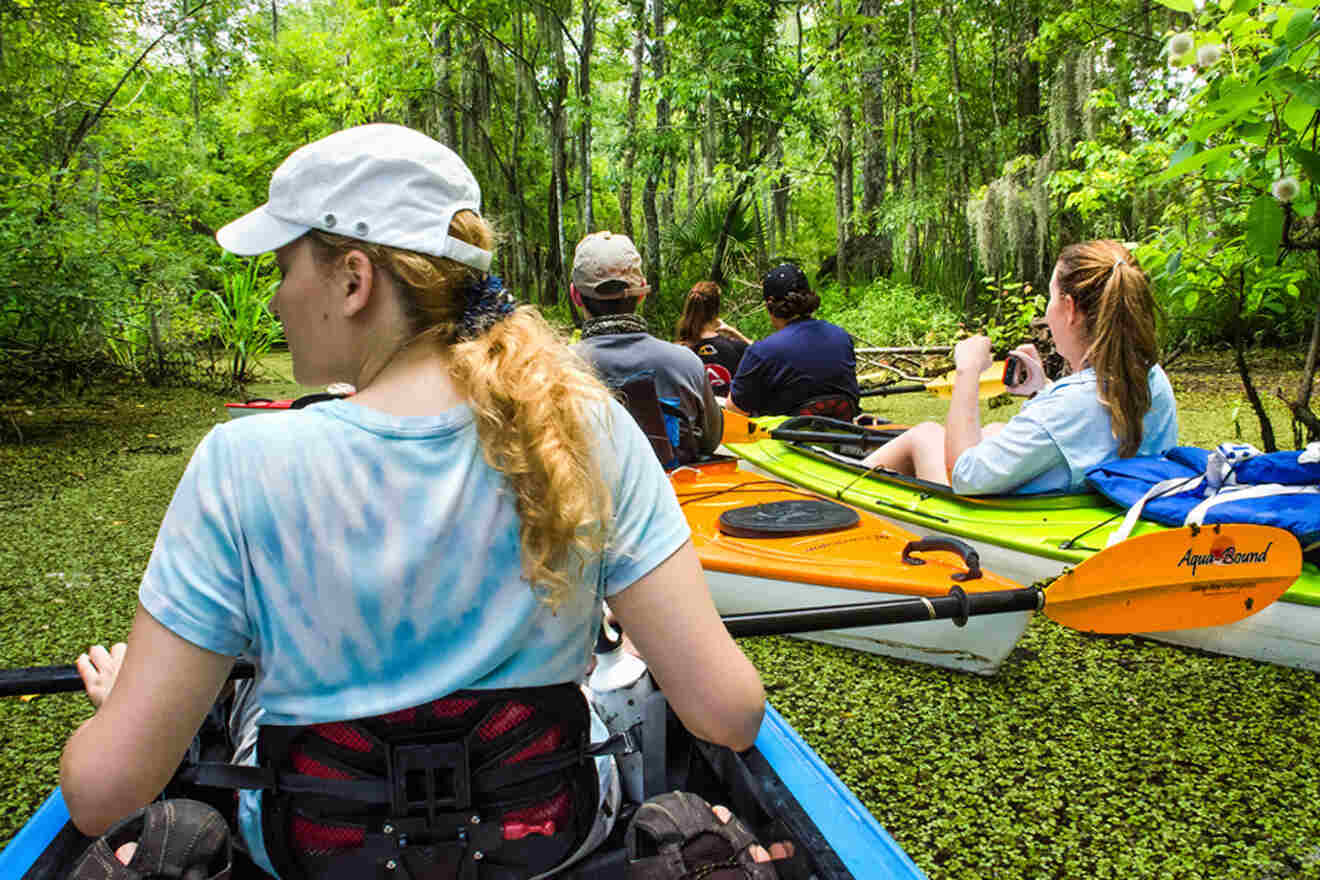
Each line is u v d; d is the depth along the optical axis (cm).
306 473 73
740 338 521
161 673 72
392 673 77
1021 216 1011
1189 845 175
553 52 1419
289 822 86
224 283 918
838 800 125
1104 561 205
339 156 76
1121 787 195
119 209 795
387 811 82
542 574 75
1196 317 743
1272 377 747
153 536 397
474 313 80
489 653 78
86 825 73
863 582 241
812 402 425
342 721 79
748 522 278
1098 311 254
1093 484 264
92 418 712
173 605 71
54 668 142
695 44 1302
